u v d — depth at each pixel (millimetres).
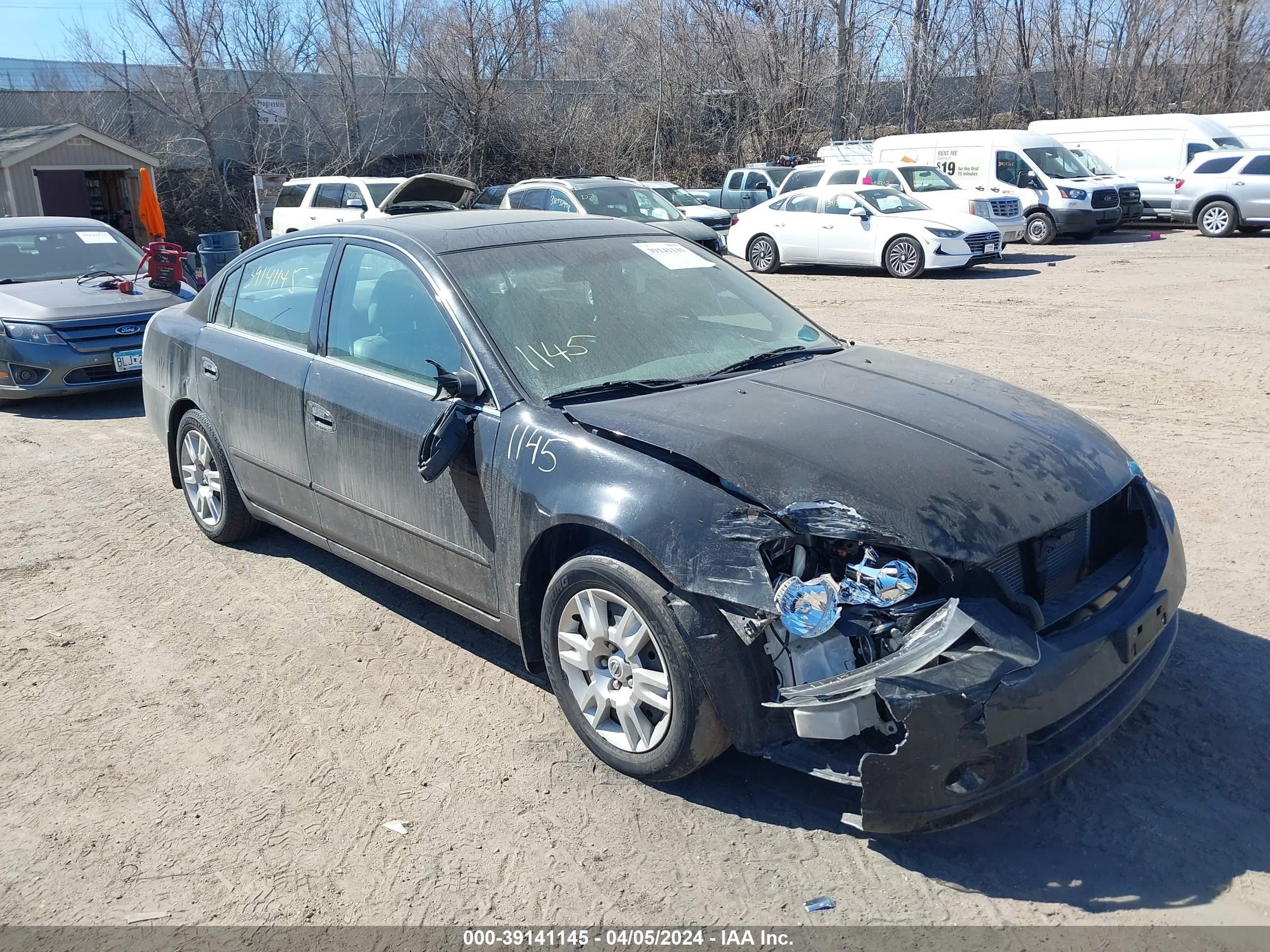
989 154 21328
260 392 4680
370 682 4055
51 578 5180
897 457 3084
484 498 3559
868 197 17516
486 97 34125
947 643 2701
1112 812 3098
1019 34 38219
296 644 4391
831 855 2953
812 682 2811
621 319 4016
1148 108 37375
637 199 17375
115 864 3025
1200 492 5793
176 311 5770
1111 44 37875
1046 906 2725
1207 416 7371
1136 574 3219
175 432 5664
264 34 32750
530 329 3809
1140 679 3117
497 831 3115
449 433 3568
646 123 36875
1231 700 3670
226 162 32000
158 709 3902
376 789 3352
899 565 2777
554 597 3379
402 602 4797
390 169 34312
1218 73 37125
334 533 4461
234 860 3025
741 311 4367
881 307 13438
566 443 3322
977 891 2791
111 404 9312
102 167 24859
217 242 15758
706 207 22609
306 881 2928
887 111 38250
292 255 4797
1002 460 3152
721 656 2891
